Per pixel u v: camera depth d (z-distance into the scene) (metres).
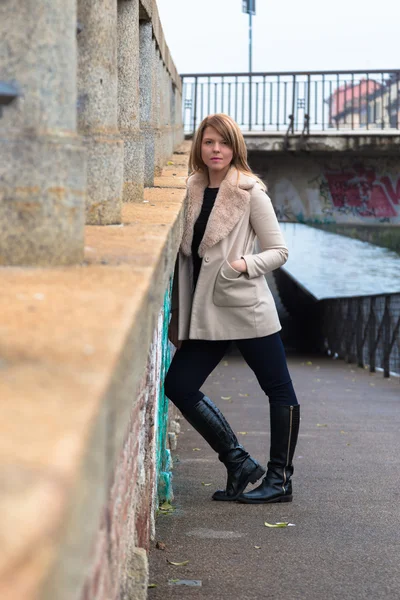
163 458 6.54
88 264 2.58
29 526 0.96
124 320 1.77
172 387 5.71
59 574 1.01
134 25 5.48
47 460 1.08
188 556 4.67
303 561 4.61
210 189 5.67
